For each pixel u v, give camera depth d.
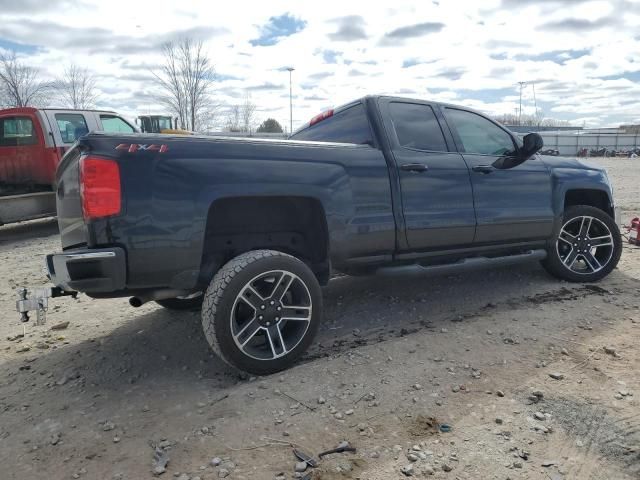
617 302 4.46
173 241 2.99
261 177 3.24
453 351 3.52
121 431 2.73
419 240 3.99
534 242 4.84
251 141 3.30
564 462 2.36
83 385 3.28
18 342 4.06
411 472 2.31
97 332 4.22
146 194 2.91
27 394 3.19
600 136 63.66
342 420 2.73
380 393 2.99
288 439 2.58
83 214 2.88
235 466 2.39
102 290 2.87
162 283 3.04
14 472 2.43
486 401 2.88
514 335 3.77
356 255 3.74
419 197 3.98
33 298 3.35
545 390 2.97
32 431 2.77
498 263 4.55
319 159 3.50
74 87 25.80
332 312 4.47
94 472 2.40
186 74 26.80
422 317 4.26
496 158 4.54
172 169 2.98
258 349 3.29
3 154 9.53
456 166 4.22
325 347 3.70
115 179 2.84
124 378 3.37
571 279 5.07
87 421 2.84
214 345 3.11
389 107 4.10
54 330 4.30
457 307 4.47
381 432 2.62
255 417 2.77
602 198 5.40
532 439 2.53
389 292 4.97
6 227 10.35
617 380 3.07
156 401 3.03
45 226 10.35
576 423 2.64
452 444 2.50
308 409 2.84
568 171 5.07
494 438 2.54
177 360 3.62
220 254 3.49
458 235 4.21
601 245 5.16
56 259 2.98
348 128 4.19
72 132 9.54
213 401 2.99
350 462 2.39
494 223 4.42
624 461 2.36
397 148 3.95
